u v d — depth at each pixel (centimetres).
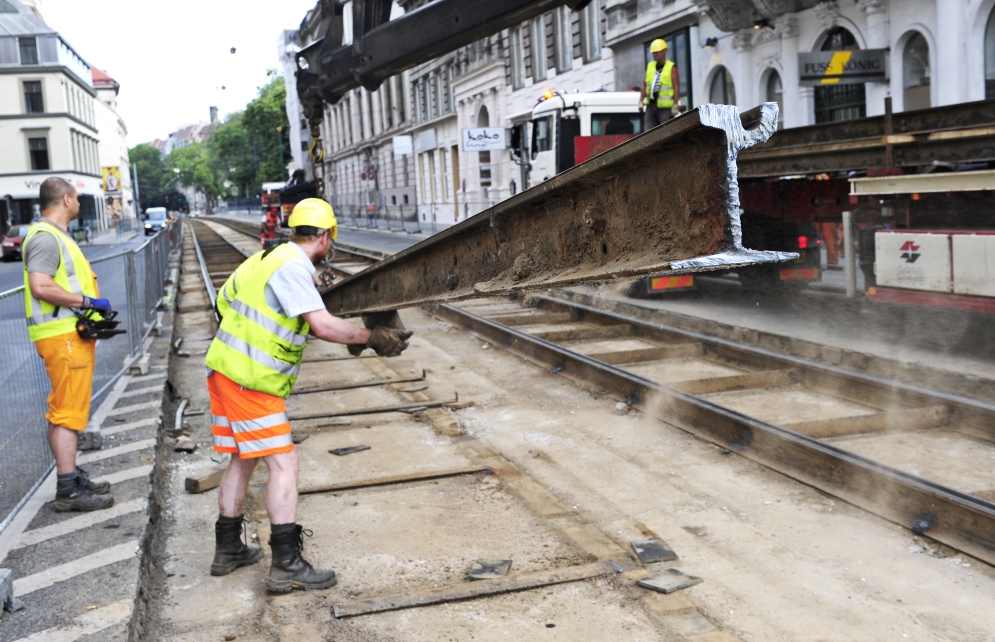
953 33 1472
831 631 341
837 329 884
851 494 464
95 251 4259
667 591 373
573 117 1506
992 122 755
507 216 349
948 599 361
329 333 379
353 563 423
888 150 867
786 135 1014
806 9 1845
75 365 456
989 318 761
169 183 18162
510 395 746
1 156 6103
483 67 3725
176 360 1005
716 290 1109
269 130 9806
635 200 272
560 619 358
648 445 585
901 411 584
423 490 523
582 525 457
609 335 977
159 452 591
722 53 2150
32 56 6094
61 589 368
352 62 775
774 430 524
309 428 670
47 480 518
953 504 405
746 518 455
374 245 2842
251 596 395
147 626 368
